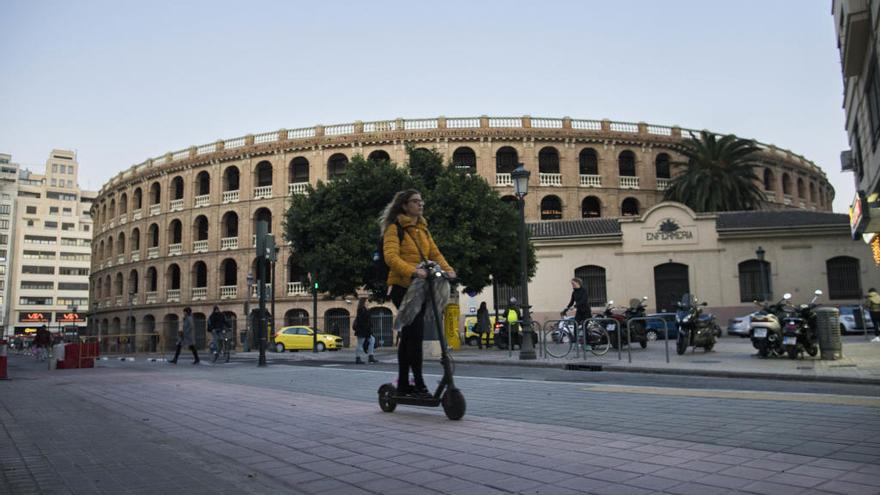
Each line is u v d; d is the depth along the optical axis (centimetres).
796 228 3158
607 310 1759
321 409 619
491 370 1305
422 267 528
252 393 798
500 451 397
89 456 416
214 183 4750
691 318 1528
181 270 4772
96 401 761
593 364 1280
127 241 5341
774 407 568
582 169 4653
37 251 11306
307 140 4509
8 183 11456
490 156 4438
